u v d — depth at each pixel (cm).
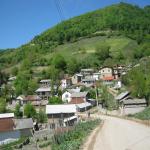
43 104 10356
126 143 3247
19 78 14275
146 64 11700
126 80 10800
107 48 17312
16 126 6425
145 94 7825
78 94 9906
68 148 3275
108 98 9606
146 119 5319
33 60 18500
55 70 14400
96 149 3089
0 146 5525
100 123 5562
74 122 6788
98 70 14675
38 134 5988
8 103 11388
